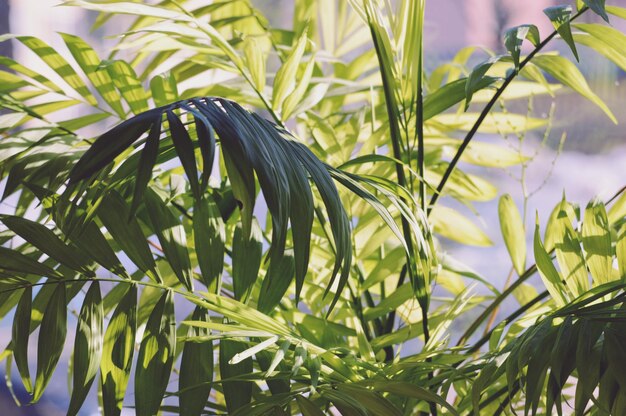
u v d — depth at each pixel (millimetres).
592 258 1668
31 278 1678
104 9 1716
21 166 1638
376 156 1708
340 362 1592
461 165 3422
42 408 3352
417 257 1720
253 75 1869
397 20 1871
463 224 2129
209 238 1647
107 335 1575
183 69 2078
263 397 1540
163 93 1852
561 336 1490
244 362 1609
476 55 3477
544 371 1480
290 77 1836
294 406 1673
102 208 1604
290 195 1458
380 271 1867
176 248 1625
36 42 1783
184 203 1853
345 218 1499
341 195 1878
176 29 1800
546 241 1921
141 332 1760
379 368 1607
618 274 1672
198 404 1573
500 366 1539
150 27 1784
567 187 3510
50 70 3291
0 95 1772
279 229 1411
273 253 1413
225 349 1614
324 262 1860
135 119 1446
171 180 1746
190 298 1585
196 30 1830
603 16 1601
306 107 1897
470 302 2033
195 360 1591
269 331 1579
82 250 1578
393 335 1820
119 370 1568
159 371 1563
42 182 1694
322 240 1957
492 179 3527
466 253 3420
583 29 1733
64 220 1561
